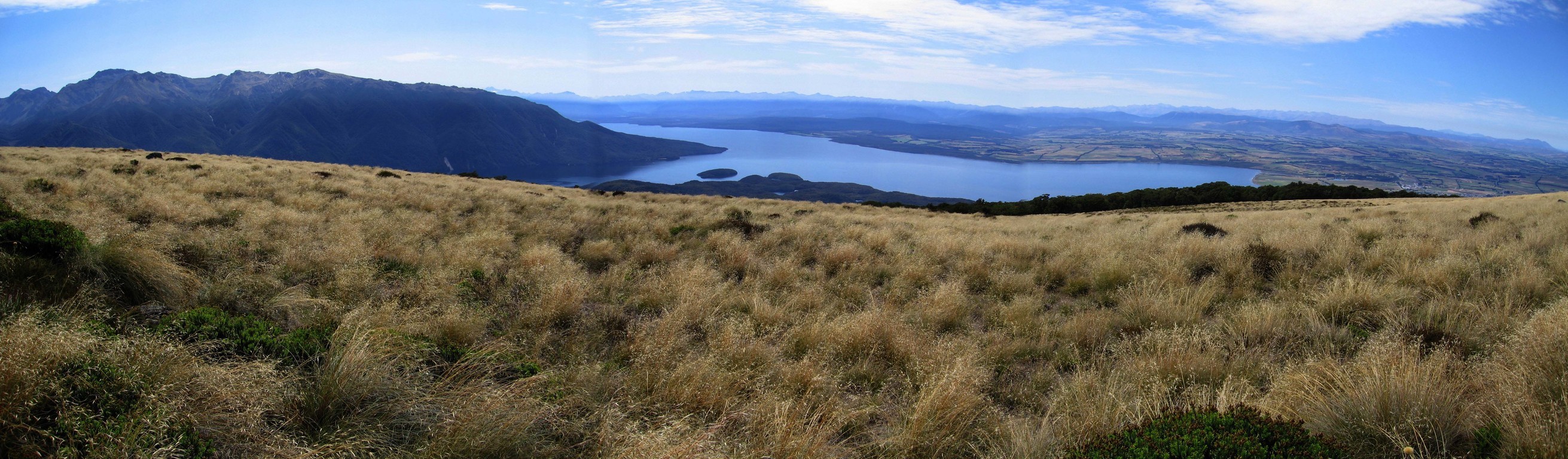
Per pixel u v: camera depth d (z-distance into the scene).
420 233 12.29
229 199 16.02
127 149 34.03
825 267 10.47
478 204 18.98
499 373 4.68
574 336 6.24
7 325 3.74
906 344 5.89
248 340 4.37
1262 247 10.07
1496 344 5.13
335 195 18.52
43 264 5.47
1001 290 8.69
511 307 7.34
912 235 14.79
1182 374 4.94
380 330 4.70
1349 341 5.89
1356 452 3.52
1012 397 5.01
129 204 13.12
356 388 3.79
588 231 14.66
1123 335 6.04
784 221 18.44
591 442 3.72
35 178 15.83
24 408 2.85
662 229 14.62
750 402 4.41
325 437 3.37
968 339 6.25
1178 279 8.51
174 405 3.09
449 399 3.86
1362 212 20.28
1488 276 7.68
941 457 3.97
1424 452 3.51
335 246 9.30
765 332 6.54
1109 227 17.00
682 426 3.76
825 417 4.31
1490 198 30.75
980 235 14.45
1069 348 6.00
